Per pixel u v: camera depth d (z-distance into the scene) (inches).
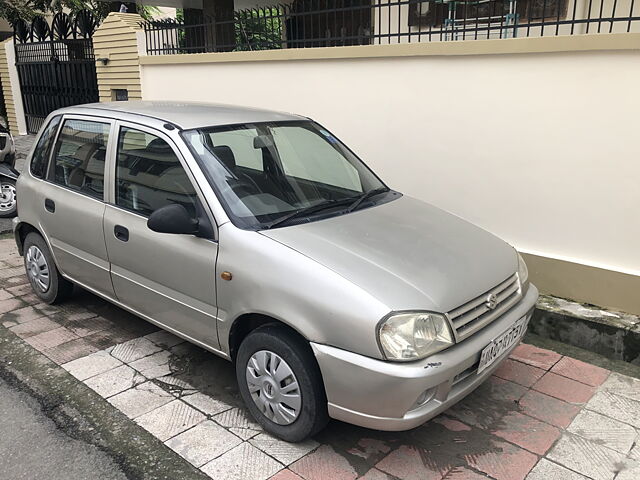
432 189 189.5
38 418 126.9
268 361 115.1
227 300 118.1
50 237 169.2
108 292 153.8
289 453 114.6
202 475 108.6
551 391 137.3
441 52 175.6
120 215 141.7
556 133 161.0
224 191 124.6
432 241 124.8
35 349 156.2
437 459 113.6
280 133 150.5
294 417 112.7
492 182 175.9
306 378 108.2
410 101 187.5
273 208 127.4
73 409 129.7
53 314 178.5
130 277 142.8
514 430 122.9
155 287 136.3
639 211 152.7
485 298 113.5
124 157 143.6
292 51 213.5
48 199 166.6
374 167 201.8
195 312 127.4
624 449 116.9
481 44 167.2
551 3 223.5
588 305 163.9
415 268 111.7
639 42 142.5
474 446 117.6
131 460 113.1
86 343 159.9
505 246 135.3
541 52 157.6
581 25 218.8
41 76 482.6
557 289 169.6
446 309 104.7
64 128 167.3
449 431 122.3
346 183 150.3
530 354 154.7
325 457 113.6
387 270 108.7
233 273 115.5
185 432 121.3
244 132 142.8
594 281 162.1
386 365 98.1
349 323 100.3
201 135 134.5
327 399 106.1
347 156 161.2
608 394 136.2
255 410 120.8
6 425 124.5
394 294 102.5
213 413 128.2
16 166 417.7
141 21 303.9
